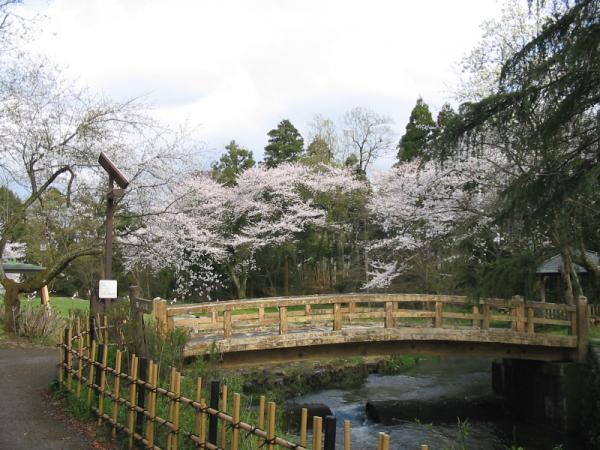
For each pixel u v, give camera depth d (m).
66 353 8.30
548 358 14.76
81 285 31.70
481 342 14.15
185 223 21.17
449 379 18.64
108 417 6.55
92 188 15.32
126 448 6.00
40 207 17.59
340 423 13.51
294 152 38.78
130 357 7.63
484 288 13.20
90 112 14.88
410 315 13.51
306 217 30.25
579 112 10.52
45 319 14.66
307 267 34.59
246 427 4.58
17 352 12.45
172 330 9.20
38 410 7.50
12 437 6.36
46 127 14.38
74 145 14.61
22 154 14.41
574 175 10.41
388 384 17.80
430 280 25.77
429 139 14.23
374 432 12.95
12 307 14.76
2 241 14.82
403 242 24.75
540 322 14.61
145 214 15.80
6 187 15.81
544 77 11.30
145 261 21.58
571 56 9.88
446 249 22.80
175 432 5.35
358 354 13.15
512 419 14.96
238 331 13.23
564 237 11.14
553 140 11.06
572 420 13.95
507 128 12.29
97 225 16.12
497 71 17.36
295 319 12.16
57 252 17.00
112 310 8.68
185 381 7.32
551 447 12.74
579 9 10.14
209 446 4.96
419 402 15.33
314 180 31.25
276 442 4.27
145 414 5.82
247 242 28.70
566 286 18.22
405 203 22.75
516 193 11.16
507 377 16.20
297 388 15.96
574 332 14.80
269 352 12.05
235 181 32.56
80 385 7.54
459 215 19.75
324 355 12.70
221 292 32.78
